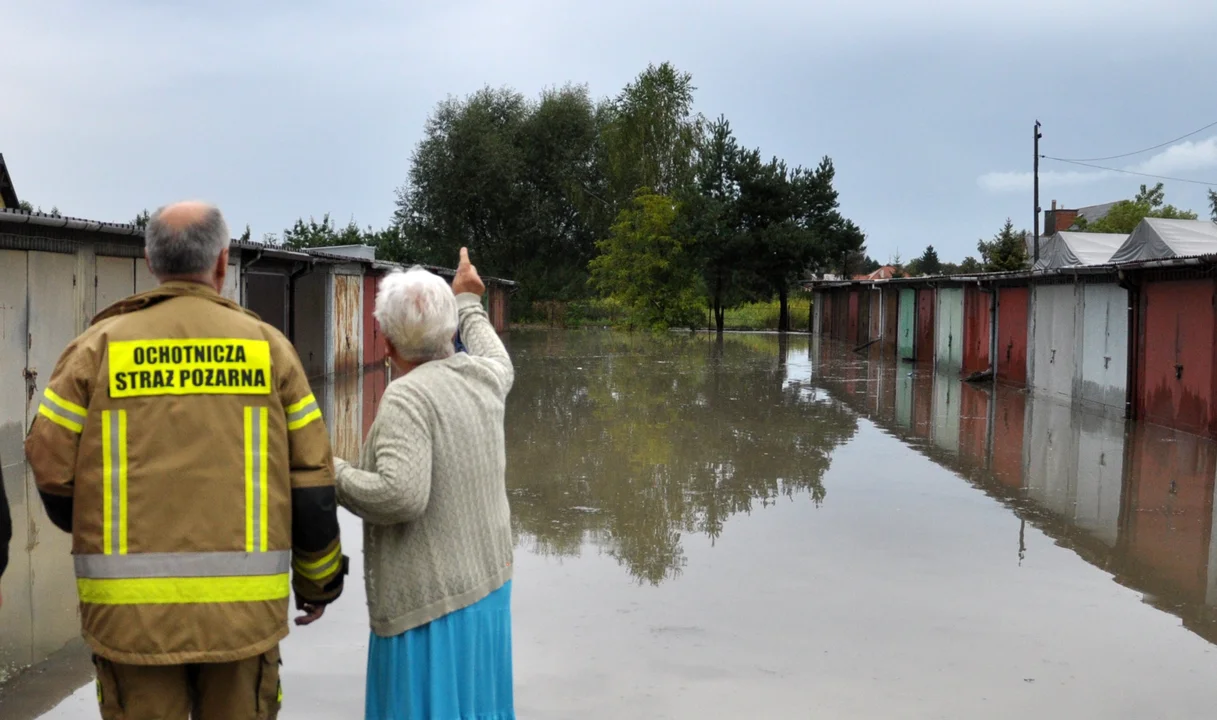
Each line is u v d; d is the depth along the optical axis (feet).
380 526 9.93
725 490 30.86
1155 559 23.04
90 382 8.64
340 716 14.06
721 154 155.22
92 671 15.58
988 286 72.84
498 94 190.49
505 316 154.81
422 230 184.24
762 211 152.97
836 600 19.54
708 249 151.53
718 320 154.71
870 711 14.30
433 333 10.01
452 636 9.88
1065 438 42.80
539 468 34.58
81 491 8.61
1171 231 52.03
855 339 122.72
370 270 75.56
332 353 65.10
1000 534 25.27
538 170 184.96
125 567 8.54
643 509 28.02
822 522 26.45
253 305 58.03
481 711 10.11
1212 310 41.60
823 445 40.32
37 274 33.81
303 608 9.84
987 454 38.34
